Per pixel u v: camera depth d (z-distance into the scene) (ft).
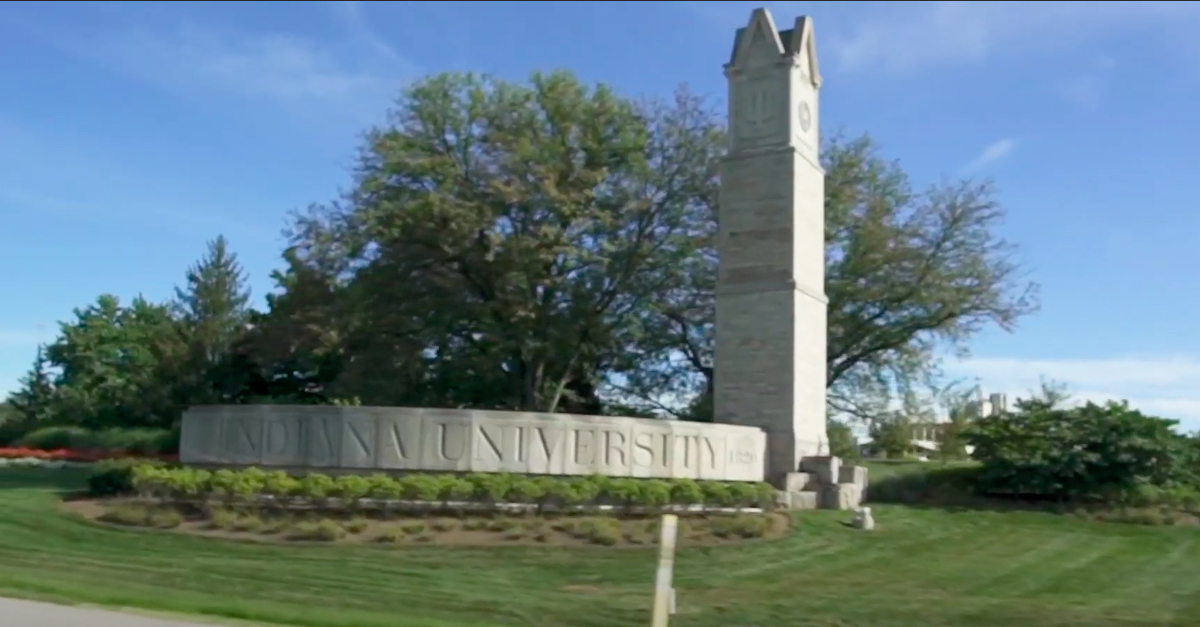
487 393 139.54
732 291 101.24
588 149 127.03
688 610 52.90
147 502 74.13
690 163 131.95
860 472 99.91
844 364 143.23
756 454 95.14
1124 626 51.37
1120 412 103.30
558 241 120.57
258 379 173.37
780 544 74.02
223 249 191.83
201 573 57.06
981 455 106.93
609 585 59.67
